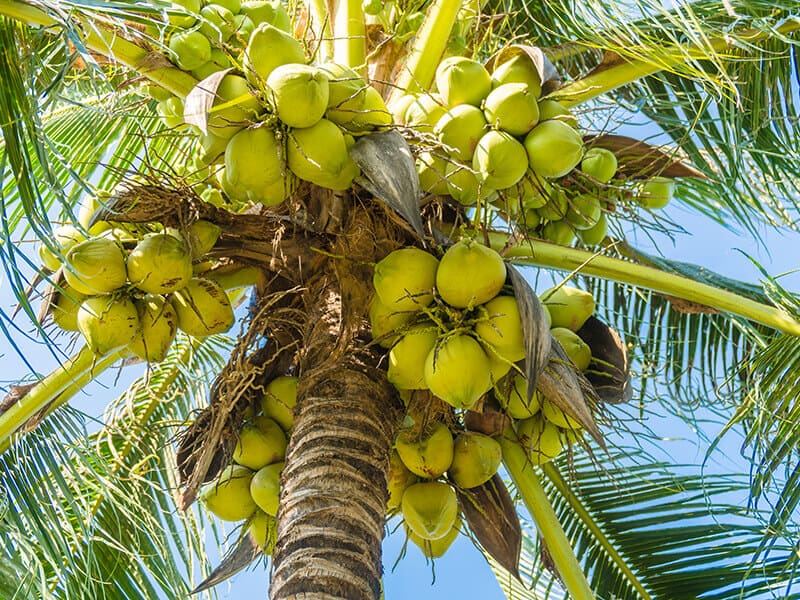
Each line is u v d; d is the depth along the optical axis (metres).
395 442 3.50
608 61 4.00
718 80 4.25
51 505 3.82
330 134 3.05
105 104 4.24
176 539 4.36
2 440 3.62
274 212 3.57
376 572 2.92
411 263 3.09
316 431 3.13
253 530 3.76
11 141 2.99
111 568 4.23
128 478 4.12
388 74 4.04
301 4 4.57
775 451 3.86
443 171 3.39
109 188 4.83
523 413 3.61
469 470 3.55
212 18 3.64
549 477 4.62
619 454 4.56
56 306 3.58
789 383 3.94
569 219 3.95
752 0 4.19
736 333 4.74
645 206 4.22
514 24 4.94
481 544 3.70
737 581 4.31
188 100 2.96
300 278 3.58
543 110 3.38
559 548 3.58
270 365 3.68
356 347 3.29
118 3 2.93
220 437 3.60
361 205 3.40
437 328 3.09
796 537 3.75
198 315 3.47
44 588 3.42
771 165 4.62
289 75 2.96
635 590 4.42
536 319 2.99
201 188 3.93
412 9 4.09
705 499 4.51
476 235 3.32
